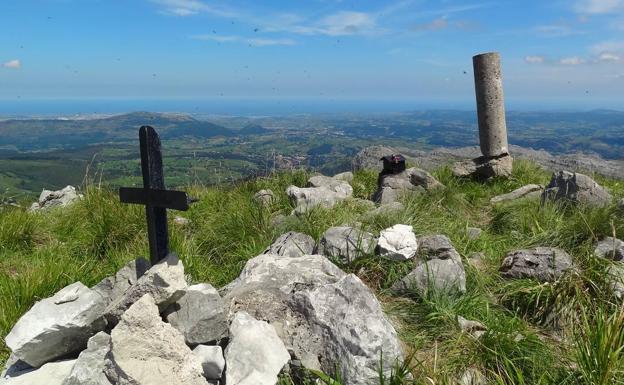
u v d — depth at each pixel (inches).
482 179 432.5
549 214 271.7
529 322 184.1
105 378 129.0
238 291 171.2
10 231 279.6
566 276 190.9
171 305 153.1
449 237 248.5
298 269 184.1
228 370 135.0
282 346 144.2
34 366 149.5
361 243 223.6
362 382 137.1
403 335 170.6
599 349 135.9
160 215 167.5
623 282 183.2
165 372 127.5
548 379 145.3
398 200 331.3
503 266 218.2
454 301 188.4
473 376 147.9
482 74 430.6
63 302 154.4
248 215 275.4
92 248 265.4
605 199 283.6
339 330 147.3
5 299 189.2
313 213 277.7
